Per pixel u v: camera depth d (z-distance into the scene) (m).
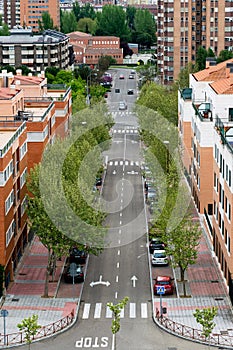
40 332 67.50
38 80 135.50
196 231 78.06
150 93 166.25
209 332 62.69
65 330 68.31
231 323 69.31
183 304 74.62
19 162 88.44
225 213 80.38
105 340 66.19
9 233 80.69
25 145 94.06
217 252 87.06
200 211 106.75
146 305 75.06
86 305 75.12
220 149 84.62
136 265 88.06
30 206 79.38
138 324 69.88
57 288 79.69
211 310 65.94
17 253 87.31
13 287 79.88
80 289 79.56
